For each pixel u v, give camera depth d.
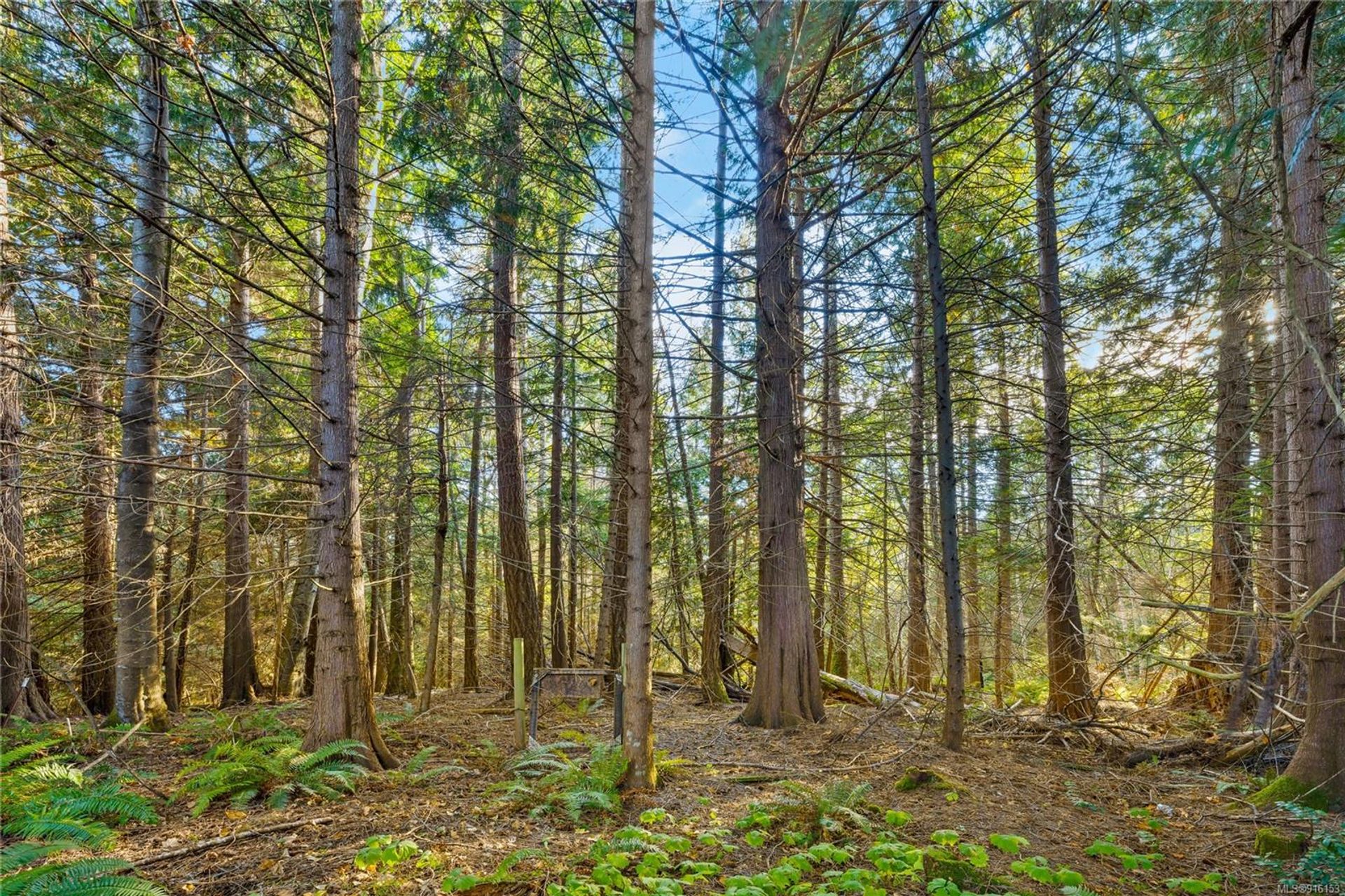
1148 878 4.05
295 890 3.60
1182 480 7.97
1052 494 8.19
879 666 13.66
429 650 9.70
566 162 6.14
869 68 7.63
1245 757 6.38
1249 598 7.28
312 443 5.82
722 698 10.04
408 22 7.22
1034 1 5.94
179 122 7.45
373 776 5.50
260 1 6.49
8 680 7.62
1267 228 5.78
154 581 7.61
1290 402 6.32
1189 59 6.61
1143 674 10.84
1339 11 4.84
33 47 6.97
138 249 7.46
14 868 3.63
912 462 11.02
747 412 10.49
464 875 3.64
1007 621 12.50
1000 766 6.34
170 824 4.59
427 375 10.17
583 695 10.28
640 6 5.31
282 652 14.23
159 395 8.52
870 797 5.33
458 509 15.66
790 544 8.13
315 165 8.16
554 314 7.40
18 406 7.80
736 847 4.09
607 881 3.58
